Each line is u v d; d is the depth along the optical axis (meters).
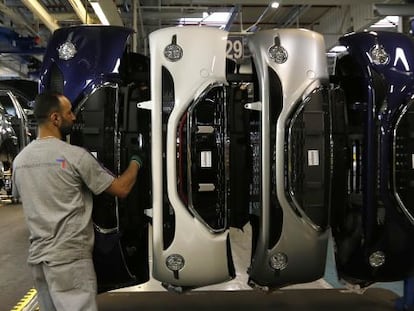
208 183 2.39
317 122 2.49
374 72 2.52
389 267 2.60
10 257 5.43
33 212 2.19
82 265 2.20
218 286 4.00
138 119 2.59
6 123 5.95
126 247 2.63
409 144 2.50
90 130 2.43
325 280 4.11
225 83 2.45
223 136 2.41
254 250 2.59
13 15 7.32
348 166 2.73
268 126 2.43
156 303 3.40
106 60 2.47
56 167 2.19
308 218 2.49
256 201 2.53
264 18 9.27
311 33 2.56
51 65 2.50
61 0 6.98
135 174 2.41
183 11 7.34
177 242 2.38
